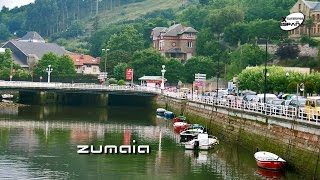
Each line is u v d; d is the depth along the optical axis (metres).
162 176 79.69
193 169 83.56
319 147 70.88
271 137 86.81
